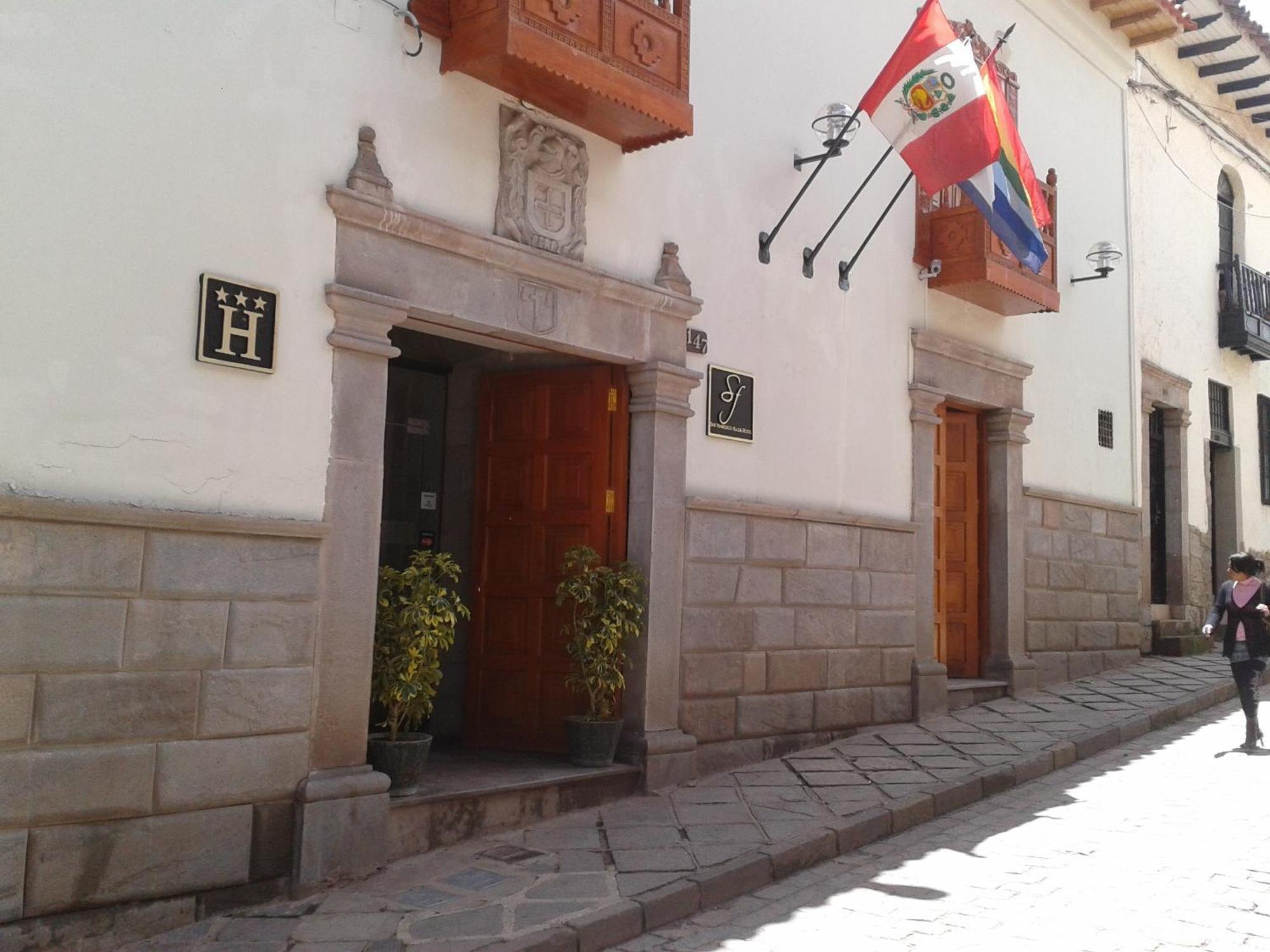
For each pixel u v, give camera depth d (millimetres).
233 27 5133
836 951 4574
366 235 5598
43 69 4504
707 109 7727
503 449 7613
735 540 7699
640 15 6434
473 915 4824
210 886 4824
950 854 6020
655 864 5504
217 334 4996
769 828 6156
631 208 7086
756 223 8086
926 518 9594
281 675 5137
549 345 6594
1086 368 12352
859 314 9047
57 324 4500
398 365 7750
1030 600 11094
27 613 4324
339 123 5535
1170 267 14391
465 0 5902
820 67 8758
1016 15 11352
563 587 6848
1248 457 16203
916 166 7793
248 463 5094
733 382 7781
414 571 5715
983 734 8766
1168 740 9125
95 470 4582
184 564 4812
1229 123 16016
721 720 7531
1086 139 12578
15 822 4250
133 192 4754
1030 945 4551
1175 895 5191
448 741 7605
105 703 4527
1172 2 12359
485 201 6184
